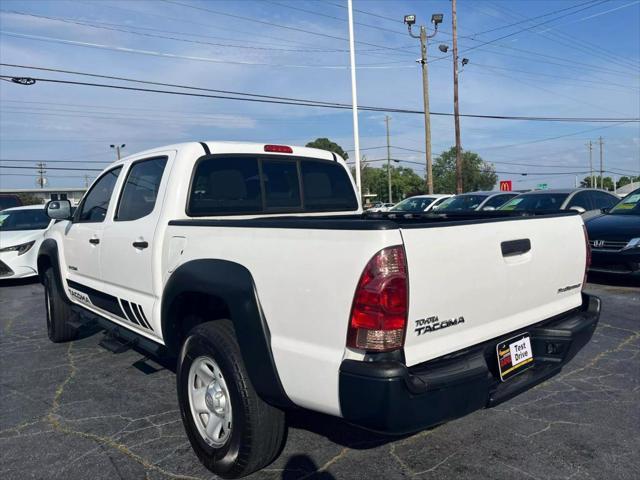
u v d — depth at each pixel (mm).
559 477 3066
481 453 3363
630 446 3404
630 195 9555
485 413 3945
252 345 2857
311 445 3531
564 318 3535
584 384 4457
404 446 3486
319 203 4910
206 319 3562
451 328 2705
